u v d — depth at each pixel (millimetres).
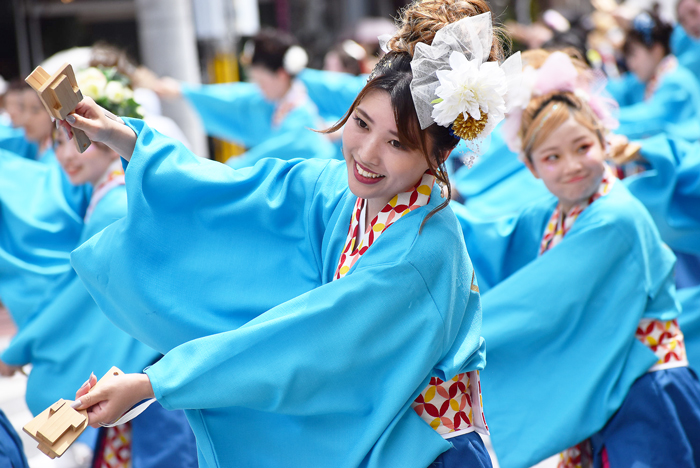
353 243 3277
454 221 3197
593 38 11758
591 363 4324
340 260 3305
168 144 3430
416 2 3100
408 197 3170
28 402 4926
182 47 12094
